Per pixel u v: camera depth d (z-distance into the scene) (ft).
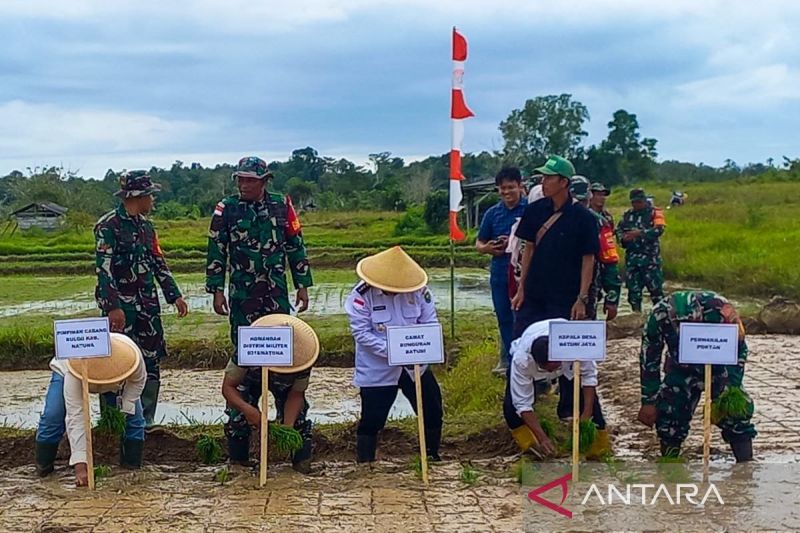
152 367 27.58
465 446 26.17
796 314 46.85
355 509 19.97
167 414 33.42
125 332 26.63
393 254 23.81
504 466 23.80
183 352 43.32
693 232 94.07
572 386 24.47
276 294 24.27
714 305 22.59
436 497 20.81
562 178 25.35
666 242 82.84
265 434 21.79
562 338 21.11
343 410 33.81
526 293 26.17
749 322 47.29
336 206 195.31
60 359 21.40
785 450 24.85
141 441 24.17
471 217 124.67
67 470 24.14
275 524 18.98
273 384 23.38
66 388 22.17
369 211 188.55
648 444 26.22
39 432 23.15
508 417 24.45
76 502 20.68
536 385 27.55
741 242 82.74
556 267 25.67
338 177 242.78
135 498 20.94
